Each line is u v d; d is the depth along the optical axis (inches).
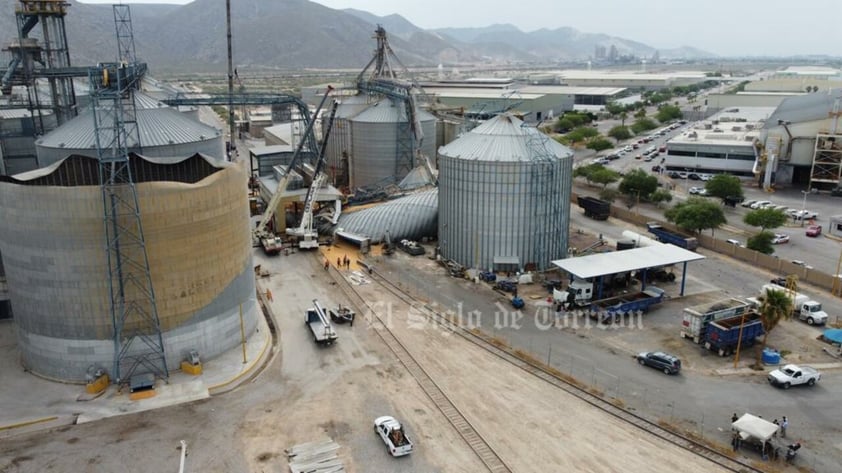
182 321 2233.0
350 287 3189.0
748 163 6028.5
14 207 2030.0
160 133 2504.9
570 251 3656.5
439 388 2165.4
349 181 5536.4
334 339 2508.6
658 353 2330.2
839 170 5324.8
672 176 6186.0
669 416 1989.4
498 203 3302.2
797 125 5506.9
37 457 1769.2
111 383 2164.1
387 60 5876.0
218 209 2257.6
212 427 1929.1
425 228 4003.4
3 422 1918.1
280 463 1756.9
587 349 2475.4
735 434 1838.1
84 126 2458.2
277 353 2449.6
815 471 1718.8
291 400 2092.8
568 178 3444.9
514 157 3267.7
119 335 2114.9
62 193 1985.7
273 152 5467.5
